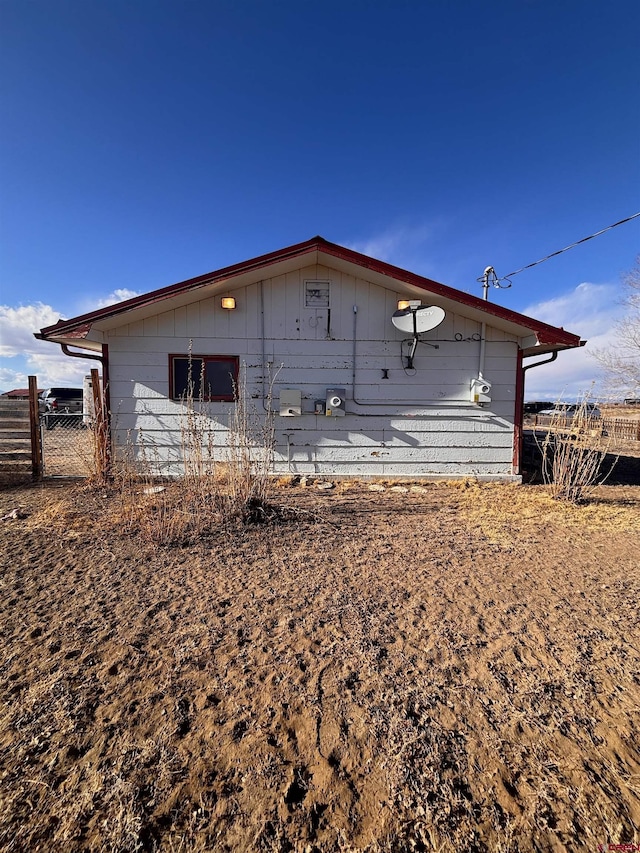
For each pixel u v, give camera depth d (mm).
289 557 3600
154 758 1628
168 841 1342
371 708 1893
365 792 1507
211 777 1557
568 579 3221
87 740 1705
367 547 3875
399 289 6582
